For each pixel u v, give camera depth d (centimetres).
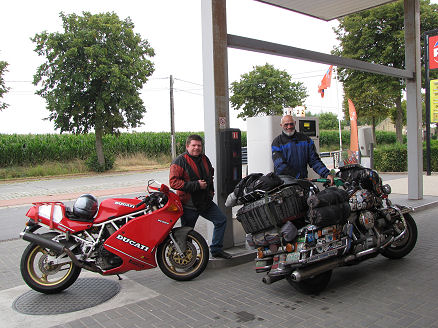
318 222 379
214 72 532
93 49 2342
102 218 430
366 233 438
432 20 2420
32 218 428
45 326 348
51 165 2569
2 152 2586
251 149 684
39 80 2388
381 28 2558
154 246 435
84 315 369
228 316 357
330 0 747
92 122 2533
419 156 895
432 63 1416
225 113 546
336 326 327
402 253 496
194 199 484
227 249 559
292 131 493
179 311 373
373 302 373
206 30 537
